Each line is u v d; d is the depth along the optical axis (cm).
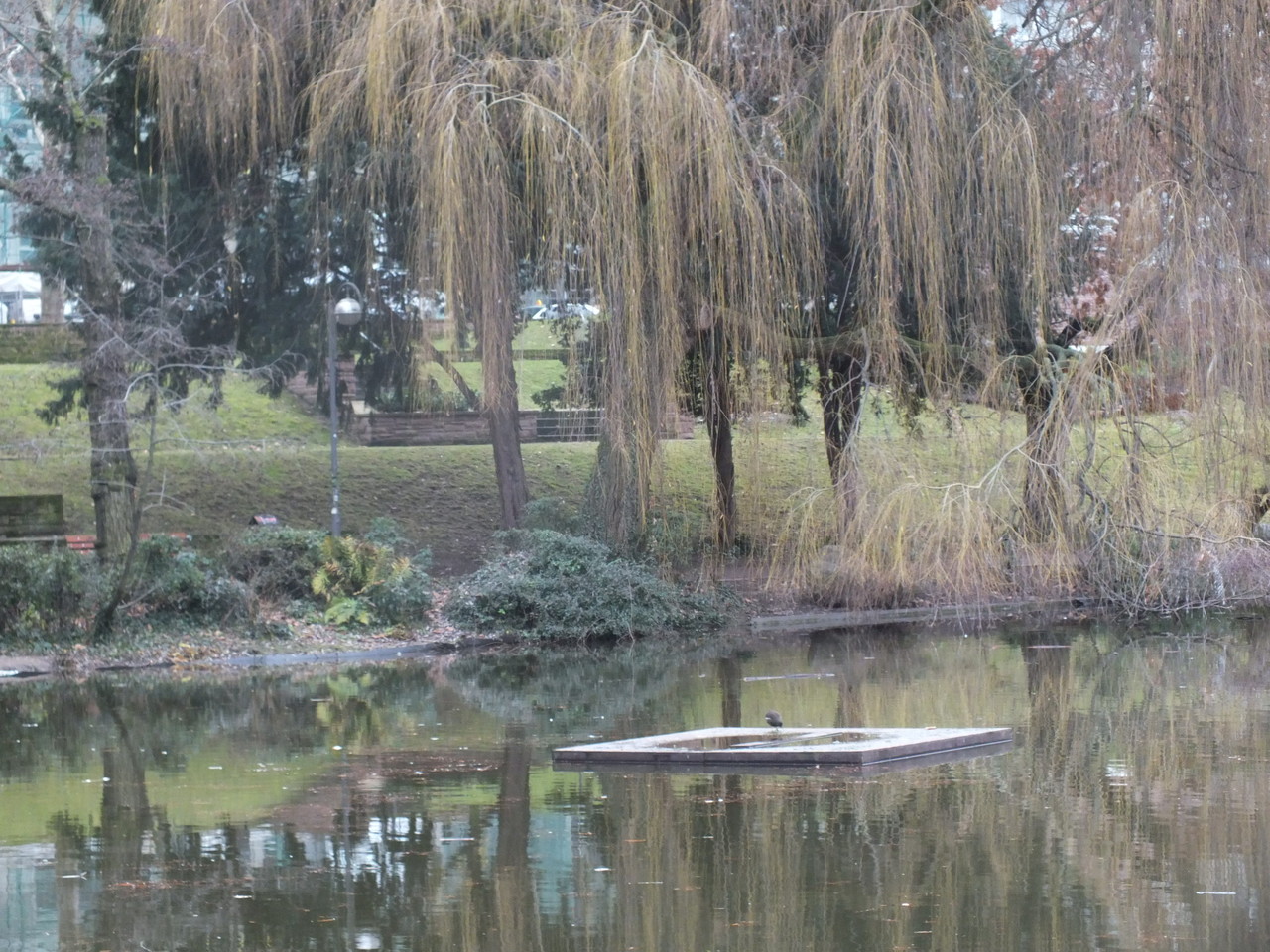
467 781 1233
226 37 2441
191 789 1216
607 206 2088
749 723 1555
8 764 1360
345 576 2612
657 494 2472
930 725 1512
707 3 2153
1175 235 1970
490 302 2147
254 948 774
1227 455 2022
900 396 2208
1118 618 2617
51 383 3059
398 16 2152
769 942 772
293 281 3022
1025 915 811
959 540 2028
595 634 2555
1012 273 2234
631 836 1014
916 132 2034
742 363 2252
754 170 2152
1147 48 1978
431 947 773
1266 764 1267
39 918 833
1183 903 830
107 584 2336
